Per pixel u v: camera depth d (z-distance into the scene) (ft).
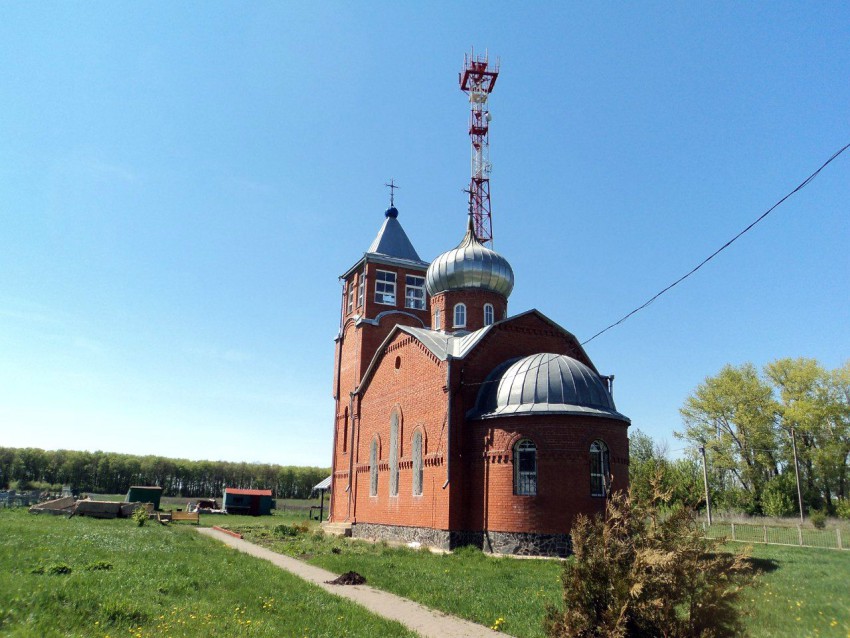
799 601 45.88
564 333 102.06
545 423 80.02
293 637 34.35
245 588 49.14
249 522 162.40
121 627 34.01
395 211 149.79
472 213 131.75
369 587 54.34
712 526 128.36
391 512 101.30
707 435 189.57
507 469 81.05
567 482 77.71
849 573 60.95
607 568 29.32
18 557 55.67
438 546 85.56
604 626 28.09
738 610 29.17
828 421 175.83
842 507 151.02
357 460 118.62
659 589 27.76
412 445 97.71
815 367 178.29
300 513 231.91
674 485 31.55
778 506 165.07
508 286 116.26
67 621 33.50
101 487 364.58
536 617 41.32
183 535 102.32
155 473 374.22
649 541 29.17
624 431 83.51
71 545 70.49
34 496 192.85
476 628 39.83
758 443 180.86
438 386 92.27
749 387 183.62
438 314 116.37
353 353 135.23
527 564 68.59
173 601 42.11
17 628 30.35
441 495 86.99
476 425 87.10
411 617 42.57
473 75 151.94
